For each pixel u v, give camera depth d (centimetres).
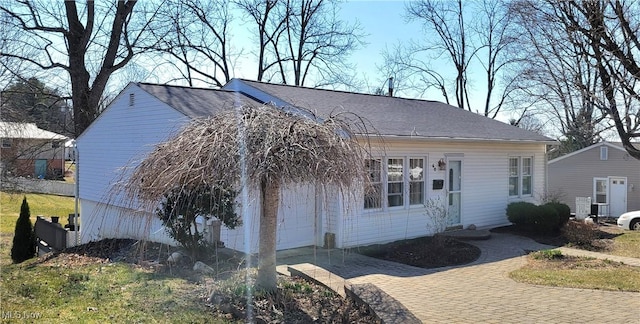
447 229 1581
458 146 1605
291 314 638
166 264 1001
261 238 707
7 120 2547
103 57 2434
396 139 1323
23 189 2888
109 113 1579
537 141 1803
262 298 679
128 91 1478
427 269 1095
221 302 668
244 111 654
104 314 651
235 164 591
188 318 621
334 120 693
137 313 650
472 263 1167
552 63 1361
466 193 1642
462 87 3412
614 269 1090
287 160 601
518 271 1065
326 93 1664
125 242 1322
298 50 3288
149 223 689
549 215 1578
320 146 629
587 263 1159
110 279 877
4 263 1474
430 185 1508
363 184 702
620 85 965
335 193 792
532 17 1070
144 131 1410
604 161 2695
